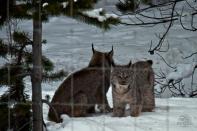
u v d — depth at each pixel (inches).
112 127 553.3
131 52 1113.4
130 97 623.8
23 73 561.0
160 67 1012.5
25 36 579.8
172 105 684.1
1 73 574.6
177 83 944.3
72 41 1237.7
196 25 1317.7
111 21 560.7
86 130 544.7
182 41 1187.9
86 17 551.2
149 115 617.9
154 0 1209.4
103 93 674.8
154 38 1236.5
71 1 528.7
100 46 1176.8
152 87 657.0
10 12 548.4
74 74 664.4
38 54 551.8
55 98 653.3
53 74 622.5
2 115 560.4
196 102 707.4
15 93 577.0
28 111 557.6
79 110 653.3
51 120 631.8
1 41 583.8
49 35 1305.4
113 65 636.7
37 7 534.6
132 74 633.0
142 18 1425.9
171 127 552.4
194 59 1048.2
